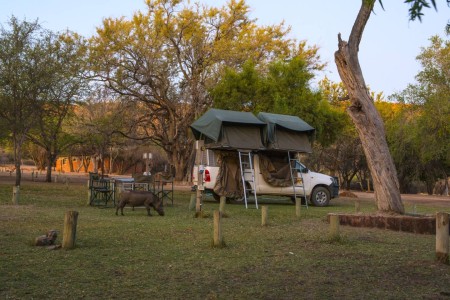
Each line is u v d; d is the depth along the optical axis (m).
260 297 5.96
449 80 25.97
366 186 56.16
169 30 34.84
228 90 26.72
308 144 20.16
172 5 34.91
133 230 11.09
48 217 12.86
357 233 11.58
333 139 27.95
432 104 26.09
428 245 9.96
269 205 20.58
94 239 9.67
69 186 30.38
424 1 4.30
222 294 6.03
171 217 14.32
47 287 6.11
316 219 14.70
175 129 38.75
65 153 58.12
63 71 27.23
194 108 35.69
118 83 34.34
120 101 36.38
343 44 13.66
